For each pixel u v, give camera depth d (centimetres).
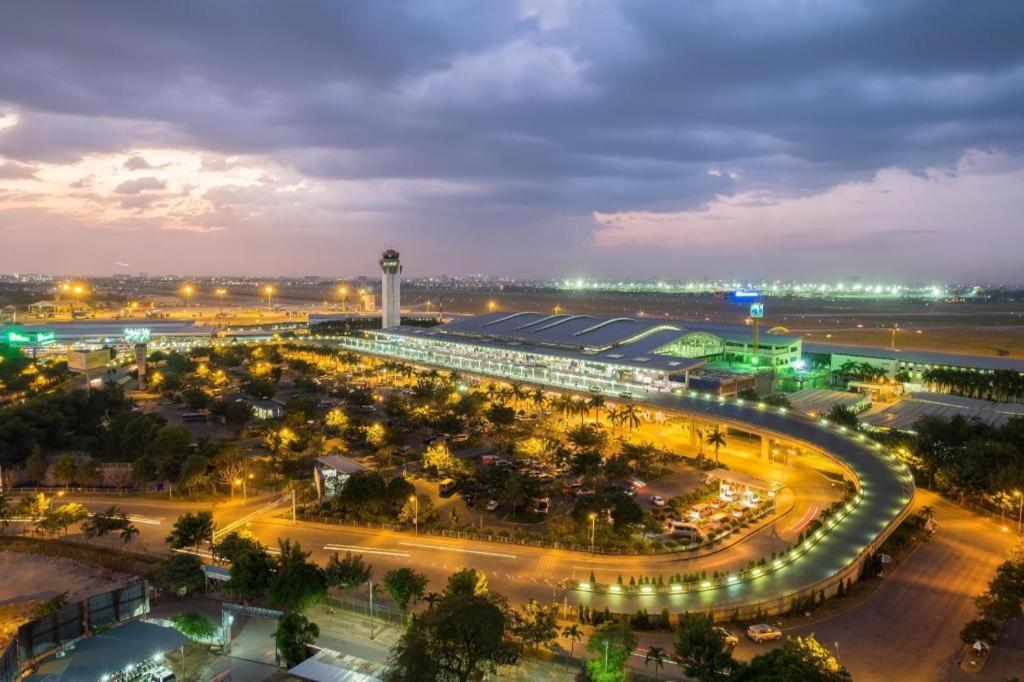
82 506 11662
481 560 10031
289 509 12338
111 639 6919
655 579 9056
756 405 17638
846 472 12862
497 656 6375
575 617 8188
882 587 9069
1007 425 14538
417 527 11281
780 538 10856
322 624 8106
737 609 8094
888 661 7300
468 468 13962
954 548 10325
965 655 7275
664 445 16800
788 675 5791
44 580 9494
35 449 14450
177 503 12775
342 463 13275
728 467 14962
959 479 12088
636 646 7462
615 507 11125
